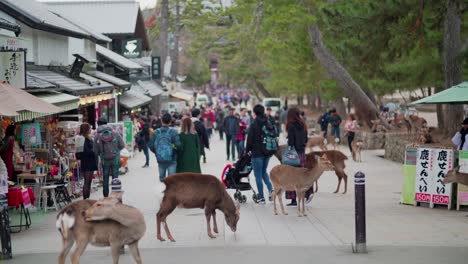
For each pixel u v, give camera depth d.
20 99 17.36
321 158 17.70
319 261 12.82
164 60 66.81
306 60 50.00
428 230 15.88
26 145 21.22
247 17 54.00
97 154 20.78
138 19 62.09
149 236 15.69
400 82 35.56
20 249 14.63
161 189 15.16
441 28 30.31
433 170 19.19
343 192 22.81
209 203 15.22
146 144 32.84
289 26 41.91
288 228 16.42
